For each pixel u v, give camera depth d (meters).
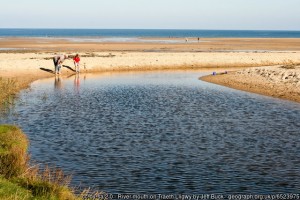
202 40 171.00
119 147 22.95
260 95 41.53
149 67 69.06
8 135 19.39
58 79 54.00
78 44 127.06
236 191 16.83
